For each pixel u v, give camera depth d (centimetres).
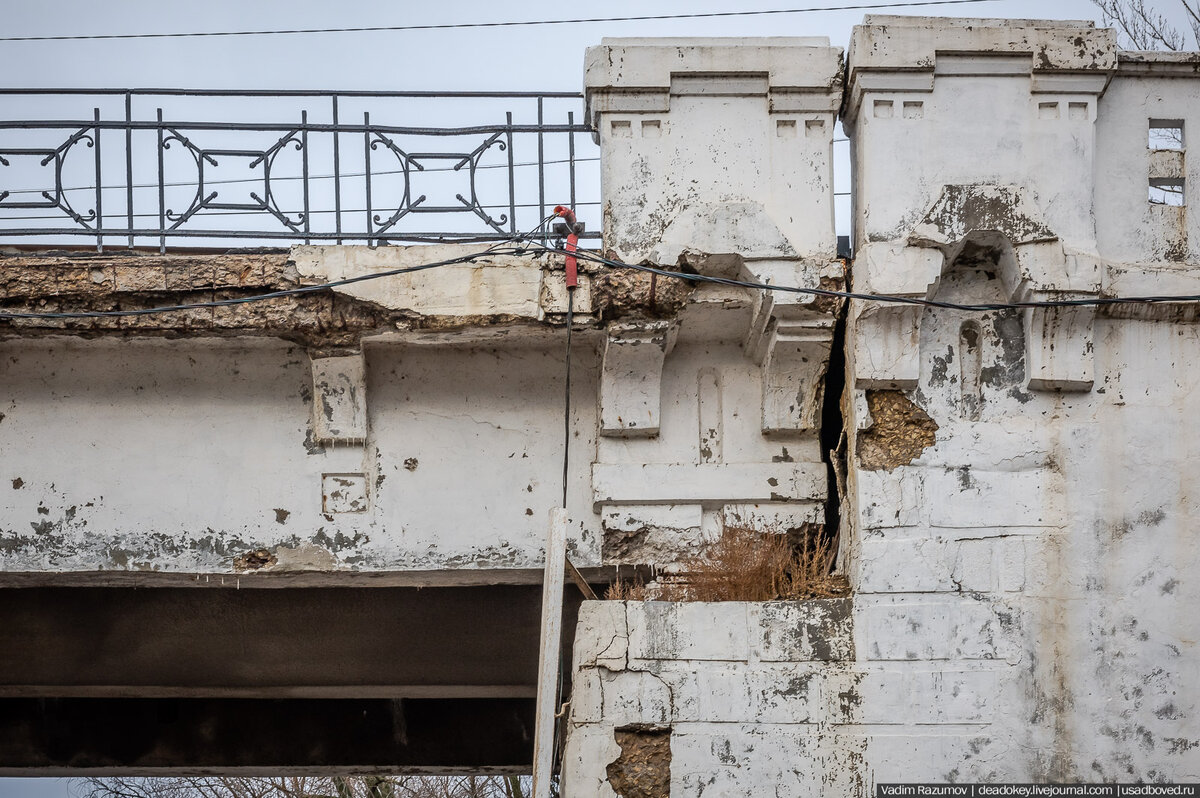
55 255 1043
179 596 1184
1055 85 1038
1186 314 1030
